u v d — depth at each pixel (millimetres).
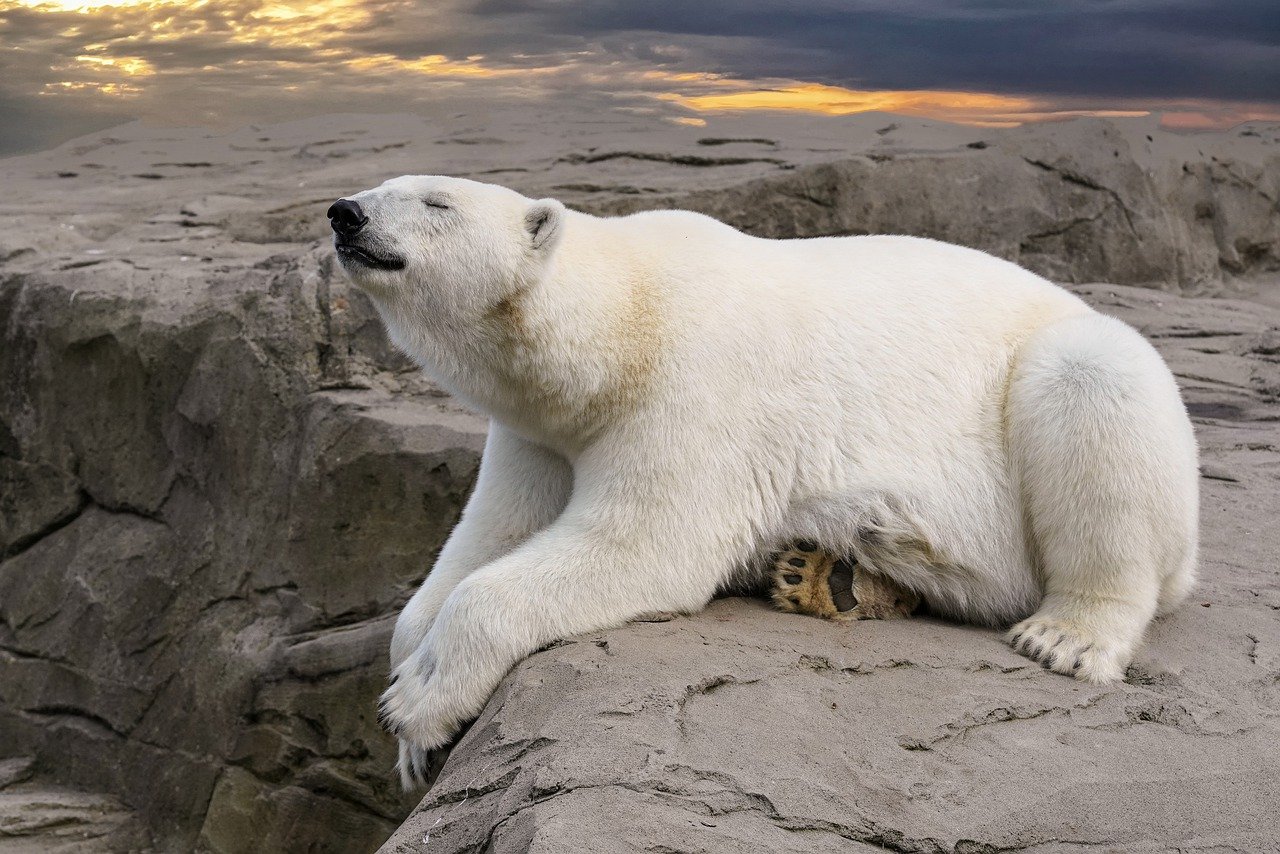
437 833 4562
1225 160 20188
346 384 12328
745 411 5891
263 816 11445
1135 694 5480
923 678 5438
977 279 6578
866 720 5004
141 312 13406
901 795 4496
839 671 5426
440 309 5930
